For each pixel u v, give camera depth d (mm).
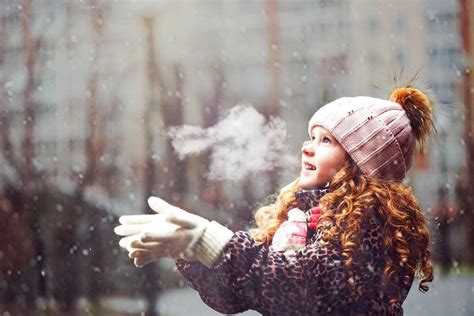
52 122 27453
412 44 37938
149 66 24484
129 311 15250
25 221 16078
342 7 38812
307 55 38469
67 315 15281
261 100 36531
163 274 15711
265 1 37875
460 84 36594
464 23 37406
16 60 26516
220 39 35938
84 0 30047
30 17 27234
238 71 36344
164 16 32969
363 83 38219
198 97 33594
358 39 38438
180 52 33625
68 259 15789
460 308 16531
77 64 29344
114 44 30594
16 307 15266
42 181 18422
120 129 28828
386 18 38688
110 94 29891
